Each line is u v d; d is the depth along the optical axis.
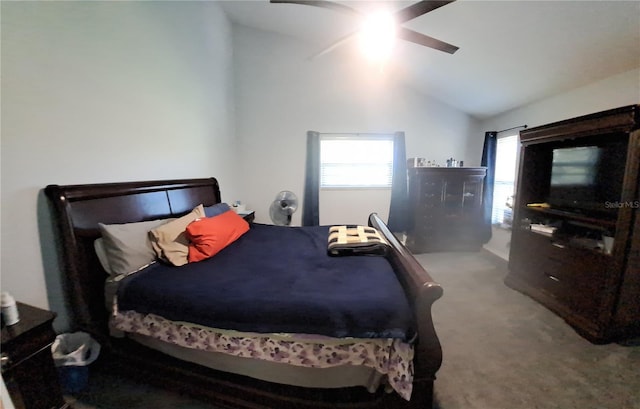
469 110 3.79
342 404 1.15
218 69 3.20
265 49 3.67
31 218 1.33
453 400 1.32
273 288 1.26
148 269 1.50
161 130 2.22
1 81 1.20
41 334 0.96
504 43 2.19
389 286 1.25
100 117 1.67
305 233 2.32
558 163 2.32
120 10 1.79
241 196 3.90
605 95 2.21
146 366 1.38
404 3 2.21
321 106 3.78
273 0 1.70
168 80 2.30
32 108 1.32
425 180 3.50
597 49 1.89
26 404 0.93
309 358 1.11
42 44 1.34
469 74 2.89
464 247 3.68
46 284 1.40
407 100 3.82
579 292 1.90
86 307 1.42
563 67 2.21
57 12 1.41
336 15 2.77
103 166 1.70
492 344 1.75
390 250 1.69
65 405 1.05
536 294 2.31
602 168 1.94
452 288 2.58
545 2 1.67
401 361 1.02
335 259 1.66
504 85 2.82
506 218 3.42
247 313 1.10
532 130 2.38
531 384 1.42
